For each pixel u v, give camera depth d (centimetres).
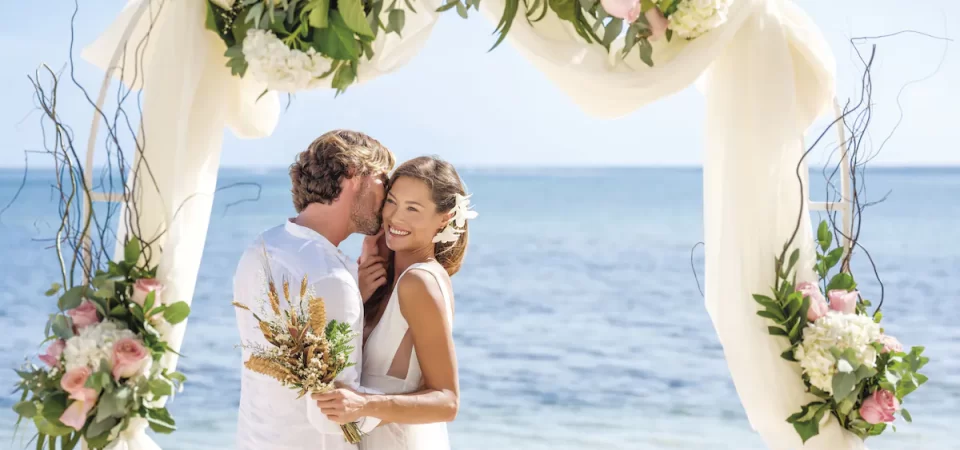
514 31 264
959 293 1486
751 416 289
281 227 251
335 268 237
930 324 1275
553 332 1277
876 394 277
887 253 1898
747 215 281
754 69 279
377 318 270
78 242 258
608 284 1672
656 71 267
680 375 1020
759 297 277
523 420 836
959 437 728
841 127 294
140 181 257
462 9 258
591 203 3105
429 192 262
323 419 230
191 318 1266
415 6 262
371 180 257
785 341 284
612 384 980
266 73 251
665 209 2934
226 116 286
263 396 240
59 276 1587
